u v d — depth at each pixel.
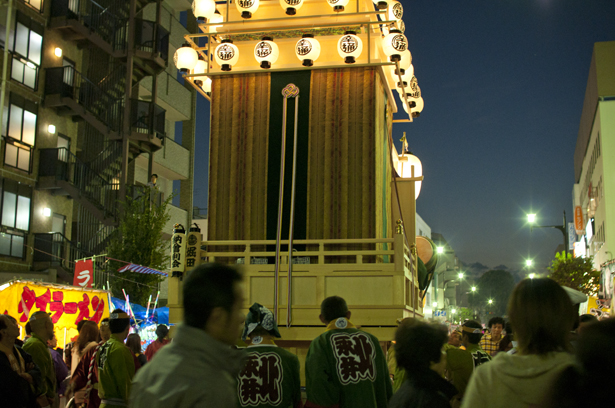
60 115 21.84
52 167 20.59
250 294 9.31
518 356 2.70
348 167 10.64
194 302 2.41
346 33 10.59
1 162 19.16
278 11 11.82
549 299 2.71
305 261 10.20
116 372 5.63
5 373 5.15
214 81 11.31
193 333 2.35
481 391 2.69
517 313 2.78
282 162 10.74
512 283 96.75
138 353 8.54
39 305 11.57
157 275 19.77
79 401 6.48
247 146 11.00
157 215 20.92
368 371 5.02
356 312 8.80
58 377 8.58
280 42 11.62
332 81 10.91
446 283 84.81
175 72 29.73
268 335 5.01
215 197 10.98
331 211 10.52
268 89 11.12
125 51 21.91
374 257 10.24
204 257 9.73
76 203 22.84
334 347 5.03
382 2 10.79
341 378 4.93
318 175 10.68
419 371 3.40
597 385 1.89
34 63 20.72
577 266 29.19
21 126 20.02
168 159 28.08
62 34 22.09
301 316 8.97
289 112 10.95
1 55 19.39
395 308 8.70
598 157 40.12
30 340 6.71
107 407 5.61
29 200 20.25
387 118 12.43
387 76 12.73
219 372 2.30
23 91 20.25
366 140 10.66
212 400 2.20
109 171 21.58
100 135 22.83
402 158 15.02
